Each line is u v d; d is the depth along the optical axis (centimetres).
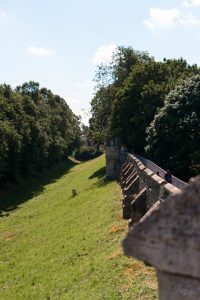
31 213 5112
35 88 10012
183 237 531
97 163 9069
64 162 11969
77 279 2398
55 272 2688
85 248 2931
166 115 4322
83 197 5091
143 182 3312
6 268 3083
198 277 527
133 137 5394
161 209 543
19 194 6675
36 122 8219
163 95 5144
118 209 3662
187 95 4331
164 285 558
